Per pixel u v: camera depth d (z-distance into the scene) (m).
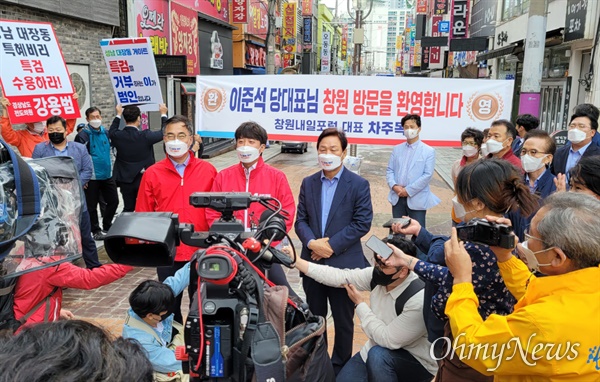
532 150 3.59
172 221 1.63
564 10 11.47
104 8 9.84
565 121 11.96
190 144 3.67
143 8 11.53
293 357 1.70
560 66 12.53
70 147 5.77
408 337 2.59
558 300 1.49
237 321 1.50
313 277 3.01
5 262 1.75
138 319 2.92
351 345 3.32
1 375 0.74
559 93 12.53
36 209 1.69
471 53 23.08
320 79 6.55
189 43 14.74
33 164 1.88
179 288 3.24
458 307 1.71
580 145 4.45
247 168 3.54
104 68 10.12
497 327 1.56
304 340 1.73
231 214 1.80
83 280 2.41
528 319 1.48
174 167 3.61
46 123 5.59
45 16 8.21
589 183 2.33
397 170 5.64
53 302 2.38
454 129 6.42
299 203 3.55
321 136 3.35
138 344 0.94
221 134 6.86
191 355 1.55
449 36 22.67
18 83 5.30
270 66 18.80
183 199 3.59
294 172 13.96
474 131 5.23
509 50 14.45
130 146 6.68
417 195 5.49
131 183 6.81
